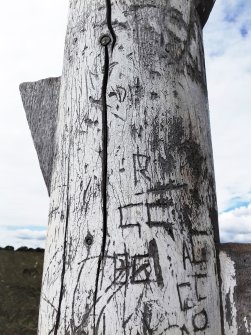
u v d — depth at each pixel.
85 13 1.30
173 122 1.14
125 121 1.12
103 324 0.96
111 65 1.19
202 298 1.03
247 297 1.06
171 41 1.24
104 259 1.01
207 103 1.35
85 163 1.11
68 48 1.32
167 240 1.03
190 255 1.04
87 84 1.20
